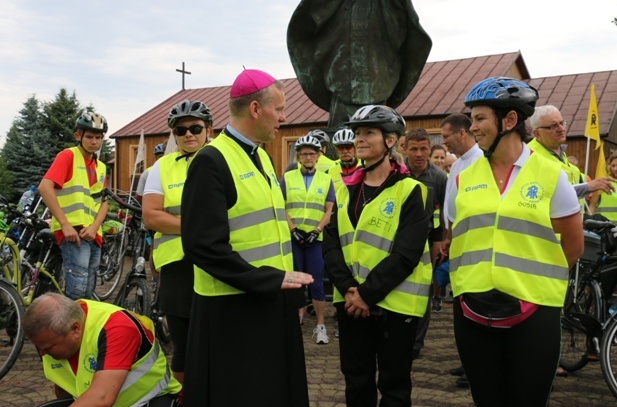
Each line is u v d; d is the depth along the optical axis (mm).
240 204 2641
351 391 3414
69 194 5555
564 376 5020
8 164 32219
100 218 5648
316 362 5359
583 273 4988
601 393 4586
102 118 5672
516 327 2654
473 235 2756
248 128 2752
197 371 2658
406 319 3314
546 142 4688
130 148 25766
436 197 5262
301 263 6121
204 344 2660
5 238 5496
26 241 6039
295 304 2768
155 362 3006
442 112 19078
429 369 5137
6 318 4781
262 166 2805
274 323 2670
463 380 4641
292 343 2734
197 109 3961
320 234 6137
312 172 6414
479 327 2748
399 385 3348
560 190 2688
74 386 2928
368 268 3342
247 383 2605
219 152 2631
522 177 2715
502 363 2764
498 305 2639
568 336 5047
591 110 5426
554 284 2652
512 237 2670
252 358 2621
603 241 4789
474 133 2797
